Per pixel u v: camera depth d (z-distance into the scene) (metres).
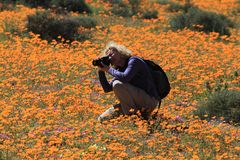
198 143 20.81
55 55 34.56
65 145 20.00
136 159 18.28
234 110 24.56
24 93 26.47
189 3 66.25
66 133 20.83
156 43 40.97
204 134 21.56
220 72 31.61
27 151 18.33
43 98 25.34
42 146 19.44
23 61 32.66
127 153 19.52
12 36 41.06
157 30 48.72
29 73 30.34
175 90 27.92
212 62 34.28
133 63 22.62
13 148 19.03
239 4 71.06
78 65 32.81
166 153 19.91
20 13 48.91
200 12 50.66
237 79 31.66
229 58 36.44
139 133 21.19
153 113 23.78
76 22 44.31
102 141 20.48
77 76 31.02
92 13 56.00
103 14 55.59
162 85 23.39
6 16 45.66
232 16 63.41
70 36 42.12
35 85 28.73
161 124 21.92
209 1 73.69
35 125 22.00
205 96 28.34
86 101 24.70
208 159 19.25
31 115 22.50
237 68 34.12
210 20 49.56
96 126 21.53
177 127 22.28
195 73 32.06
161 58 35.84
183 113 24.81
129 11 58.31
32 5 55.47
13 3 55.38
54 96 26.50
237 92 25.94
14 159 18.27
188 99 28.00
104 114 23.17
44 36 41.75
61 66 31.77
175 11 64.00
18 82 27.84
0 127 20.50
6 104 24.03
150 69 23.33
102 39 42.00
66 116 23.00
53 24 42.22
